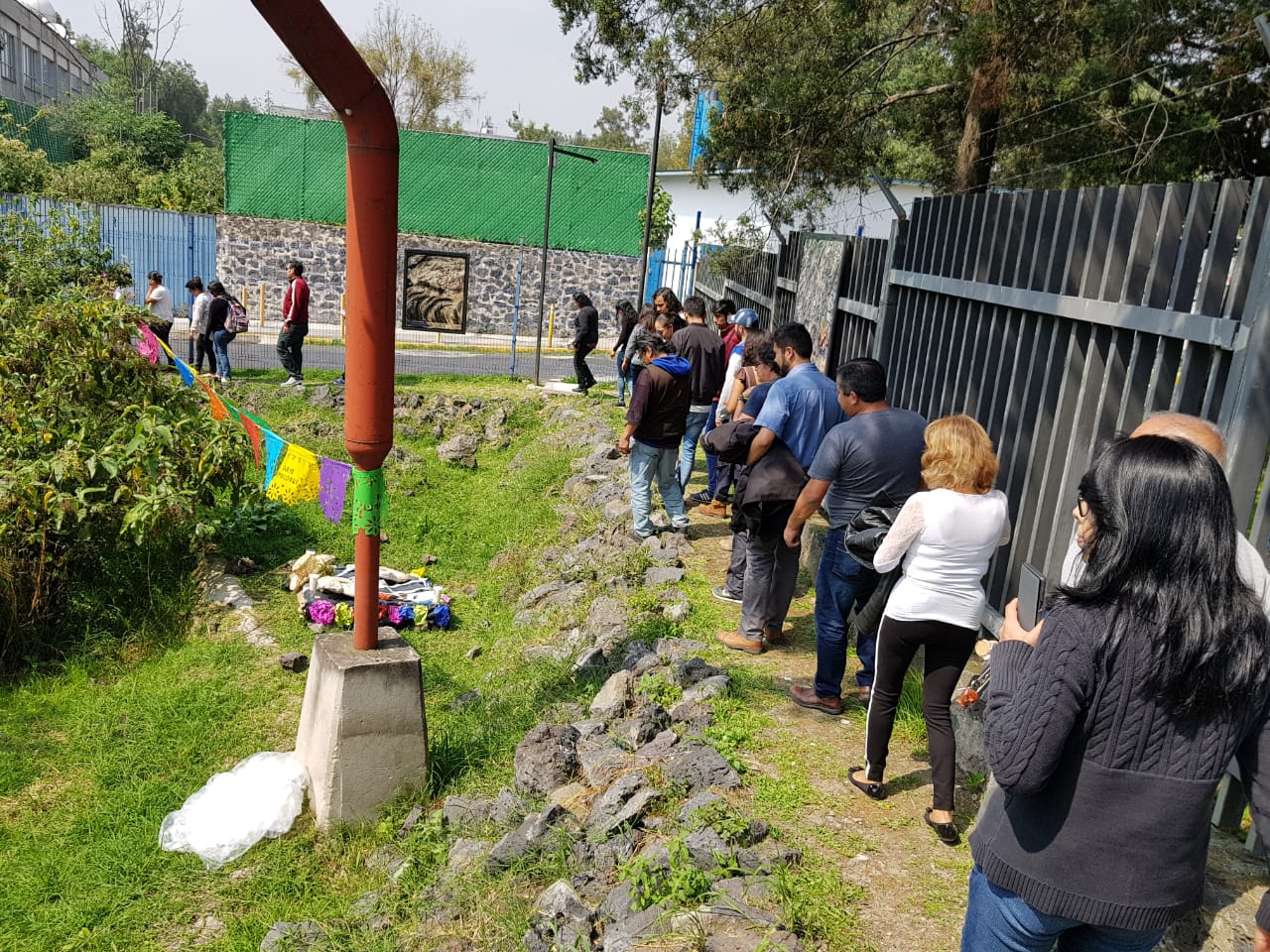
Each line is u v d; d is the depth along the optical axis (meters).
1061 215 5.05
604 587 7.16
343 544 9.61
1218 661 1.85
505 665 6.68
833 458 4.40
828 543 4.56
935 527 3.62
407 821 4.73
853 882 3.53
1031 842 2.00
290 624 7.66
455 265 29.12
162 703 6.32
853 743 4.61
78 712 6.29
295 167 28.03
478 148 28.66
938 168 17.00
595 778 4.38
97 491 7.37
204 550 8.79
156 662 7.12
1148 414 4.20
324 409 14.90
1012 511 5.32
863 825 3.91
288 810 4.86
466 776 5.06
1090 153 14.05
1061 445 4.87
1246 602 1.90
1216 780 1.90
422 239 29.00
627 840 3.79
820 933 3.20
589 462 11.16
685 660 5.43
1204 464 1.92
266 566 8.94
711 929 3.12
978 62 12.39
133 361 8.27
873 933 3.25
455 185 28.91
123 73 60.41
